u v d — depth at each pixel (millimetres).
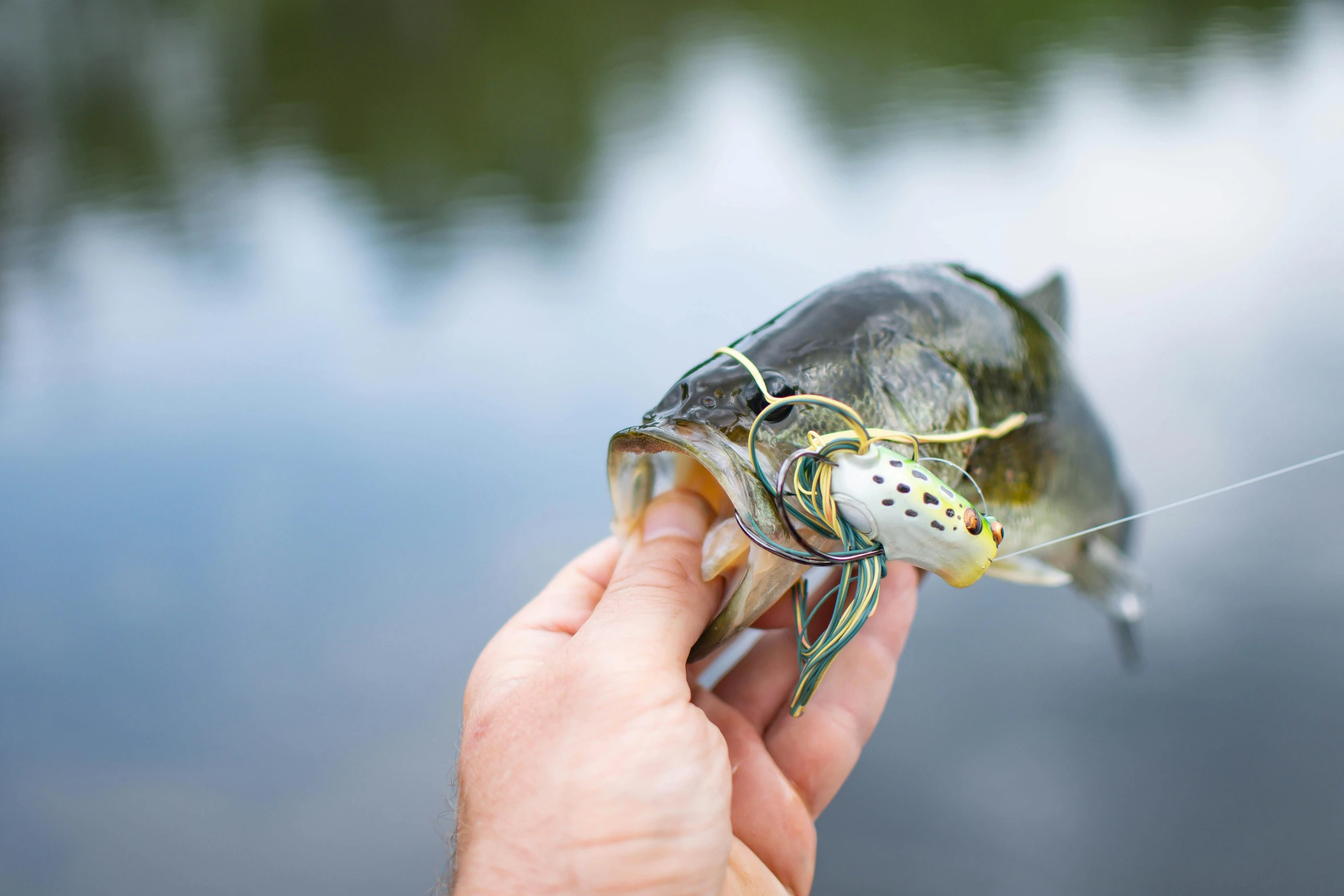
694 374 457
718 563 444
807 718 514
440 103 2848
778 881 498
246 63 3479
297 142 2559
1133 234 1453
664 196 1887
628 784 431
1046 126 2068
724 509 476
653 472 477
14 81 3258
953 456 480
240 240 1881
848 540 431
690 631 450
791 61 2934
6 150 2576
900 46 2943
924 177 1840
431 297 1534
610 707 437
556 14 3896
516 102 2793
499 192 2020
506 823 440
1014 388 505
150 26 3959
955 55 2756
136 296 1655
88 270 1778
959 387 482
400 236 1816
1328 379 903
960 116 2205
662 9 3885
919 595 884
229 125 2787
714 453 437
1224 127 1907
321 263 1740
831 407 427
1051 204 1646
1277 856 653
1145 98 2166
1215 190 1591
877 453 429
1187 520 871
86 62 3490
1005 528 507
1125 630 807
